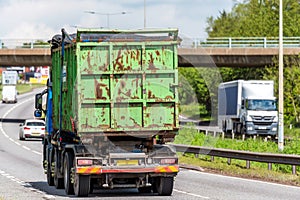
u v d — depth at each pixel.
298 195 23.53
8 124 95.00
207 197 22.92
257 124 73.44
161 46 23.31
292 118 85.38
